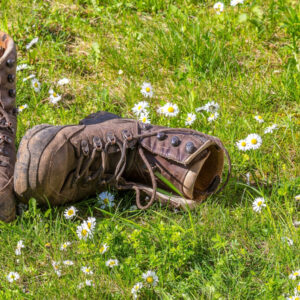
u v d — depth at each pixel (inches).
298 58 214.1
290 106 199.3
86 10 254.2
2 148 147.5
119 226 139.2
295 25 230.8
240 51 231.5
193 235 135.8
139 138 148.3
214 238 130.0
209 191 153.9
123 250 131.6
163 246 132.3
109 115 165.2
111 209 150.1
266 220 144.9
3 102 155.7
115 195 155.3
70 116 191.3
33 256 133.3
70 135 139.7
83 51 228.1
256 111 196.1
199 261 130.8
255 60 225.9
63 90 205.3
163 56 223.6
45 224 139.6
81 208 150.9
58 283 124.0
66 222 143.2
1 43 166.1
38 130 139.0
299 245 134.5
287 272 128.4
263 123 185.8
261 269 130.9
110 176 148.7
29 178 134.6
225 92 205.3
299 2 250.8
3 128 152.2
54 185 137.3
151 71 215.6
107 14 250.8
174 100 198.4
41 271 129.6
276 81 207.9
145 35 233.8
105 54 225.6
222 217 146.7
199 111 190.5
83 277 124.8
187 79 212.1
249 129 183.6
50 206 144.1
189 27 240.1
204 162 157.2
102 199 147.1
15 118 163.2
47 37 229.1
